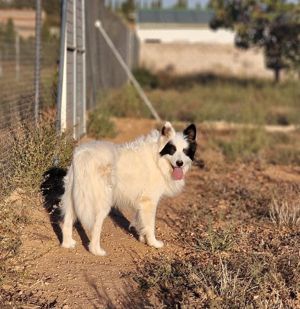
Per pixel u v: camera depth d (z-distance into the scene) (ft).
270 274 13.39
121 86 41.78
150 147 14.97
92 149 14.07
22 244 14.05
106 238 15.15
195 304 12.55
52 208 15.65
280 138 27.50
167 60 75.00
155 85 55.77
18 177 15.21
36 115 16.87
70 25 19.48
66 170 16.12
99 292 12.93
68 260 13.91
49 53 23.40
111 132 24.95
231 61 74.84
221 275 13.24
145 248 14.87
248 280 13.28
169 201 17.87
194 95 43.73
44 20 30.71
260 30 46.65
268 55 48.75
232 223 15.93
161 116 33.35
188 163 15.06
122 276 13.52
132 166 14.76
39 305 12.42
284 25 45.14
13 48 39.70
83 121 22.12
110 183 14.10
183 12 96.53
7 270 13.07
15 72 36.40
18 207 14.84
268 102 41.01
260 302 12.42
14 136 16.02
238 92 45.39
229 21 47.57
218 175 20.88
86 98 23.94
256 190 19.08
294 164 22.72
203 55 75.00
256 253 14.48
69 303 12.55
